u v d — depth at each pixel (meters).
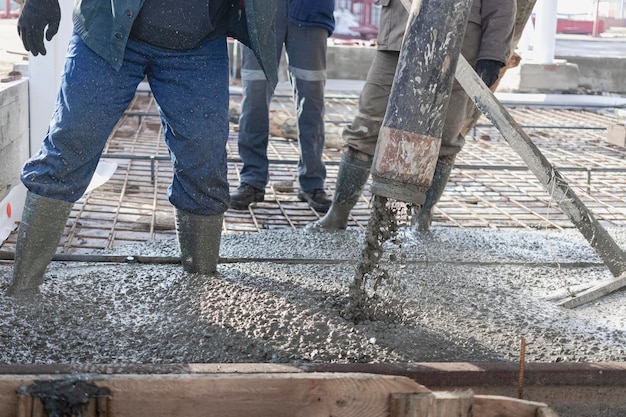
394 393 2.04
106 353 2.91
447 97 2.81
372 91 4.52
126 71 3.36
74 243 4.39
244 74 5.36
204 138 3.52
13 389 1.94
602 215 5.62
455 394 2.03
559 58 11.61
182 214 3.75
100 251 4.20
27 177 3.34
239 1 3.45
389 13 4.36
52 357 2.86
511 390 2.74
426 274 4.02
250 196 5.46
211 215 3.73
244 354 2.97
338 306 3.48
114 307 3.34
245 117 5.40
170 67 3.44
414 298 3.64
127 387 1.96
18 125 4.78
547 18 11.06
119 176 6.13
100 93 3.28
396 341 3.13
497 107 3.46
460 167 6.33
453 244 4.60
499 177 6.71
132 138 7.69
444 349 3.09
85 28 3.24
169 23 3.30
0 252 4.05
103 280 3.66
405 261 4.18
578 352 3.13
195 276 3.78
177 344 3.02
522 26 4.69
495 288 3.88
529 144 3.49
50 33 3.48
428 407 2.00
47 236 3.40
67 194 3.37
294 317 3.31
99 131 3.33
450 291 3.78
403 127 2.80
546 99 11.02
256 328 3.18
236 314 3.32
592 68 11.46
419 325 3.33
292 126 7.88
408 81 2.80
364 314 3.35
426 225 4.79
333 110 9.79
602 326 3.44
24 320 3.14
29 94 4.99
